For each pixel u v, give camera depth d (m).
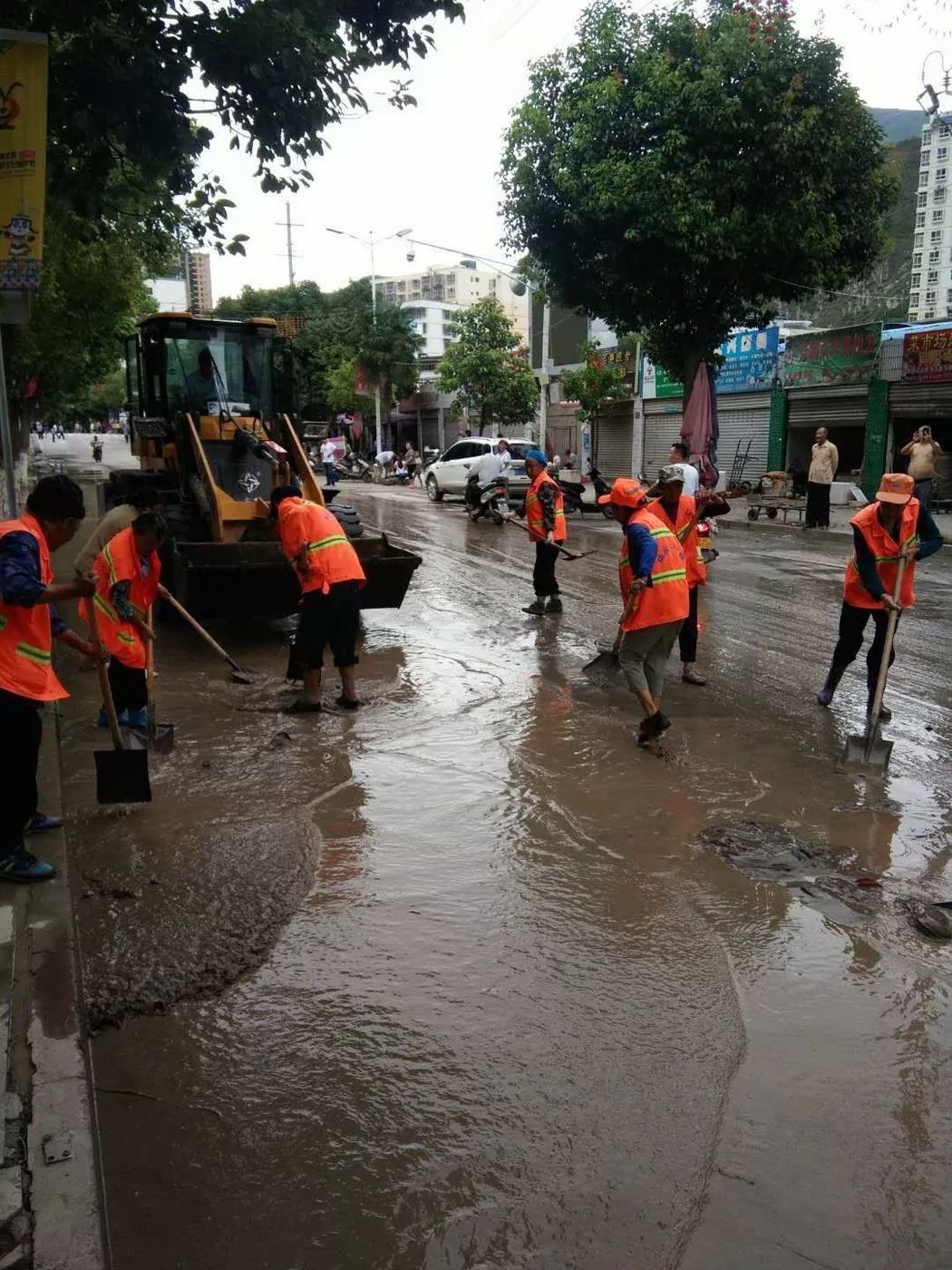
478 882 4.22
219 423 9.17
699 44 17.08
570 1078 2.95
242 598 7.91
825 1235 2.39
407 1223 2.41
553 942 3.73
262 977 3.48
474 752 5.86
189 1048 3.09
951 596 11.55
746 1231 2.40
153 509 5.70
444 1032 3.17
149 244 13.09
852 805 5.12
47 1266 2.15
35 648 3.91
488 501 18.64
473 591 11.52
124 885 4.12
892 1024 3.25
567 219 18.19
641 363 29.31
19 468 24.16
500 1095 2.87
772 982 3.49
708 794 5.24
